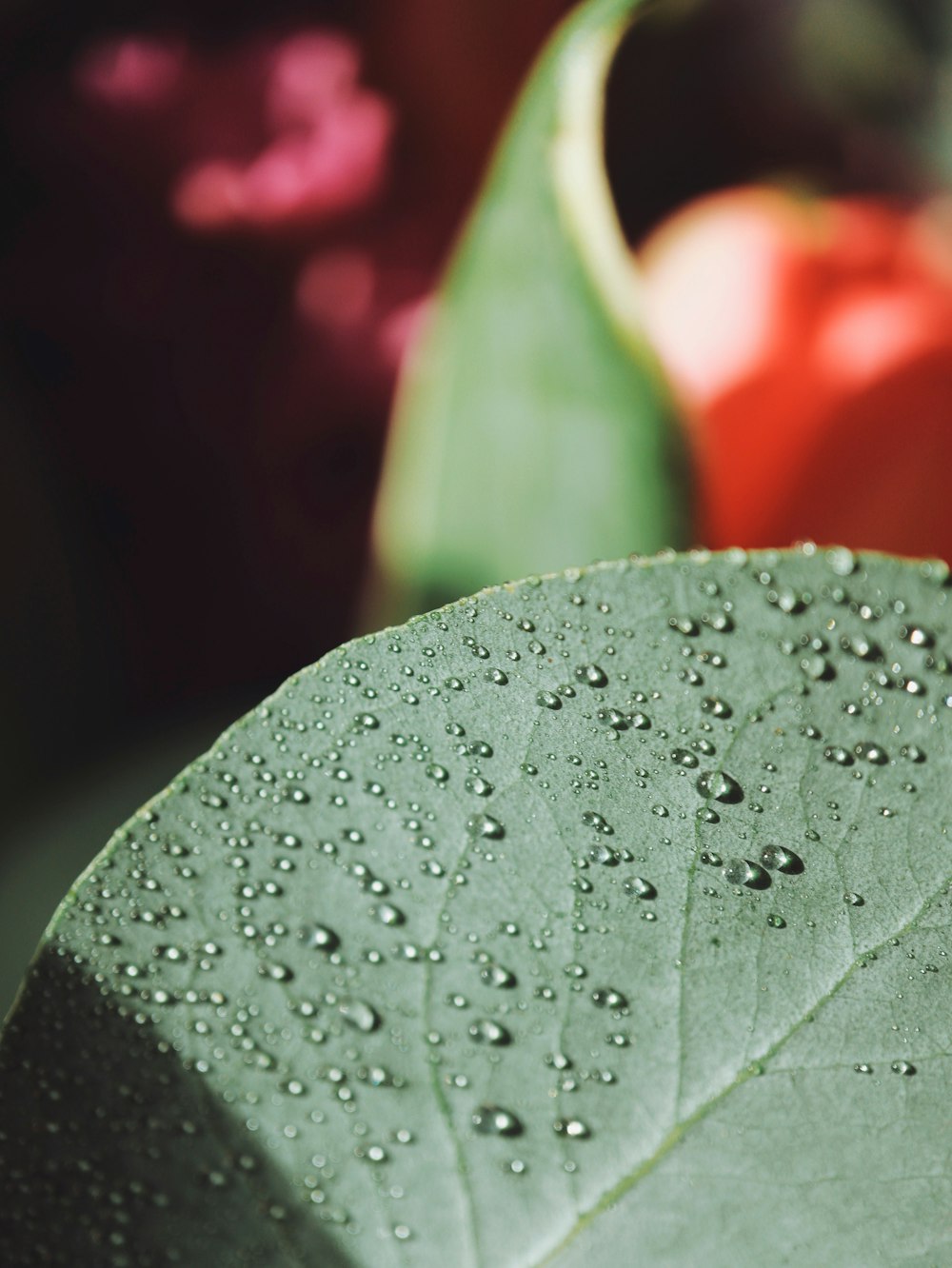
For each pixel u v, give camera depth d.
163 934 0.14
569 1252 0.14
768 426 0.23
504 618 0.15
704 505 0.18
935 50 0.28
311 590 0.25
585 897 0.14
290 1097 0.14
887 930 0.14
